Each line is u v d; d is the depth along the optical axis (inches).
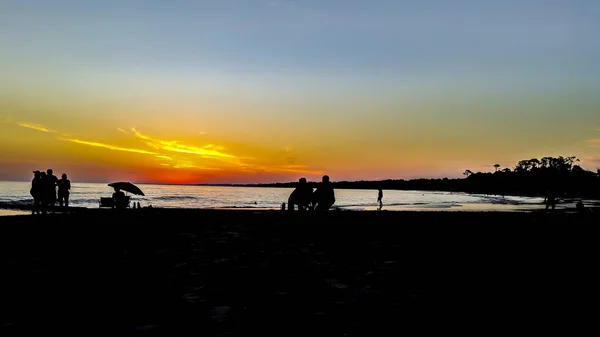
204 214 916.0
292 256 403.2
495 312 218.7
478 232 638.5
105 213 922.1
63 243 482.0
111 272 322.7
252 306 228.8
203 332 185.3
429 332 185.9
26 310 219.0
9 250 430.0
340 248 457.7
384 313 216.4
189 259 383.2
